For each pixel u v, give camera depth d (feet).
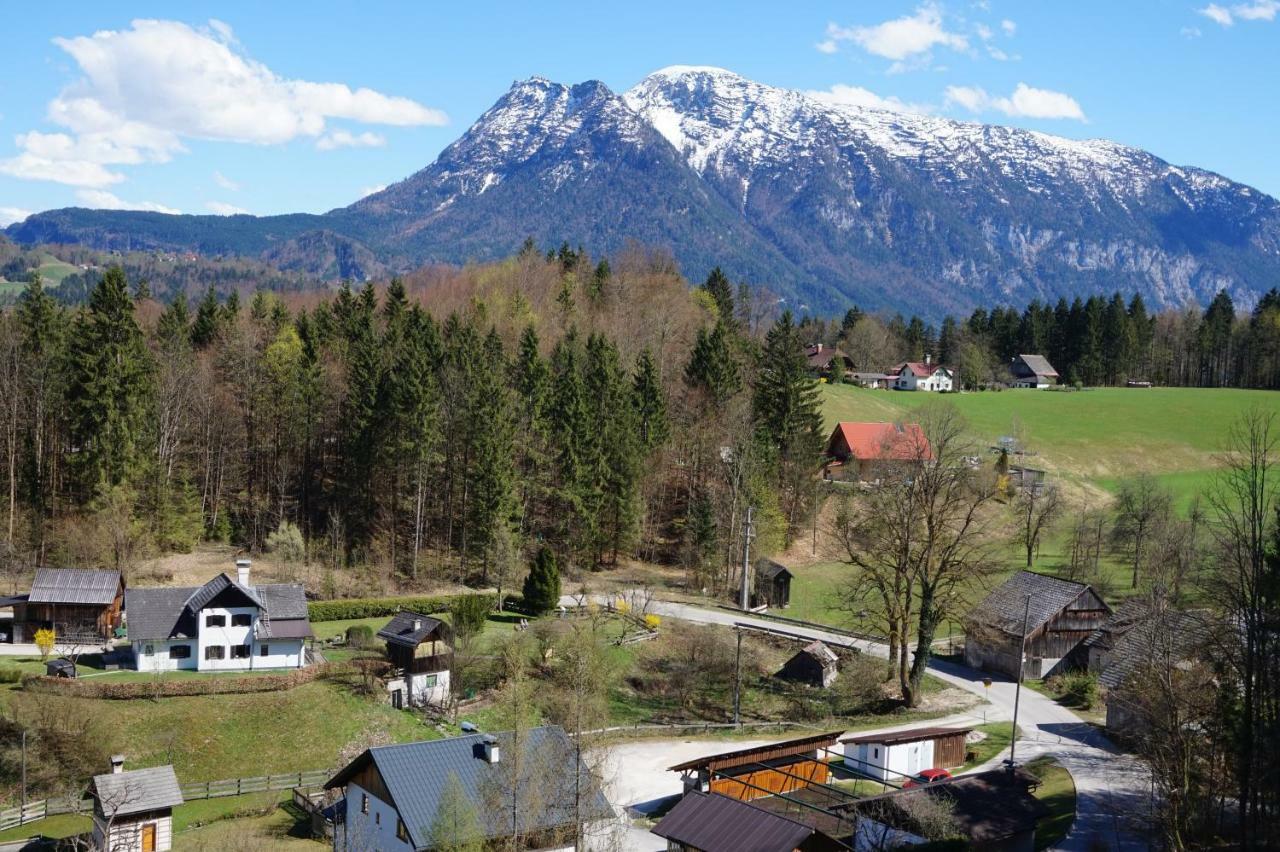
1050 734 240.12
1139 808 190.19
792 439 407.44
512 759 152.66
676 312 547.08
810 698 268.82
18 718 212.02
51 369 344.90
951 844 154.10
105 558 310.04
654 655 285.23
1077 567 368.68
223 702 234.17
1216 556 246.27
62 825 189.78
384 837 161.89
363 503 359.87
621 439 371.15
